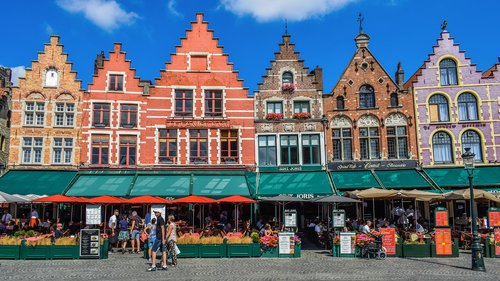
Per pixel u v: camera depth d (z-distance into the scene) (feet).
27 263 54.13
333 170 92.89
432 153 92.73
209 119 95.25
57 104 93.20
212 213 92.48
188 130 94.84
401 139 94.38
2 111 106.22
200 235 69.05
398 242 62.08
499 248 61.11
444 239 61.16
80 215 91.50
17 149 90.27
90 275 45.55
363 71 96.94
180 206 92.12
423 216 91.40
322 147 94.22
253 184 88.43
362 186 86.53
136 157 92.63
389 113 94.84
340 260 58.13
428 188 85.71
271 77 97.66
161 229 50.01
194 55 97.91
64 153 91.50
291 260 58.23
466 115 93.97
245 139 95.09
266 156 94.94
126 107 94.68
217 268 50.80
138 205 91.71
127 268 50.42
